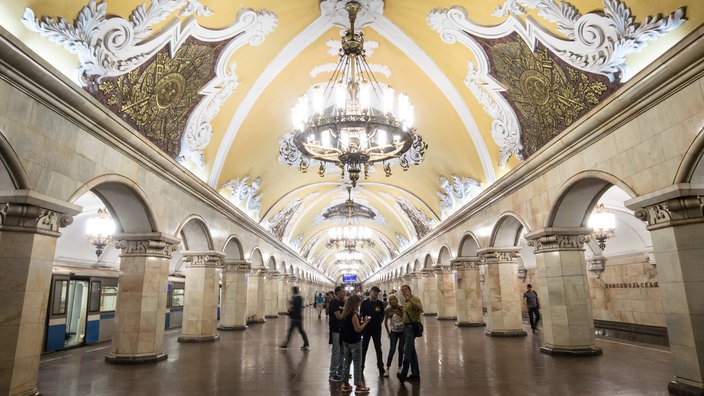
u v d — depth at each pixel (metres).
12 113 4.66
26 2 4.70
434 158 13.98
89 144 6.16
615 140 6.50
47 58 5.18
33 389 5.06
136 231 8.31
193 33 7.20
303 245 30.47
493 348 9.48
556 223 8.59
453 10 7.73
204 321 11.34
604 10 5.81
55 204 5.26
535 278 19.78
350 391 5.68
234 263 14.81
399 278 30.75
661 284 5.54
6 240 4.93
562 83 7.23
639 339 11.11
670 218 5.36
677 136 5.24
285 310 24.67
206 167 10.70
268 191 16.25
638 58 5.73
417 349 9.52
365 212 26.84
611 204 12.65
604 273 15.24
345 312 5.82
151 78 7.12
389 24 8.74
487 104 9.78
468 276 15.15
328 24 8.76
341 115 6.40
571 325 8.28
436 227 17.92
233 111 10.25
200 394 5.60
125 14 5.91
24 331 4.92
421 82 10.41
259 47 8.70
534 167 8.91
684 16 4.95
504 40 7.65
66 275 10.31
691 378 5.11
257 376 6.73
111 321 12.45
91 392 5.74
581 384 5.90
